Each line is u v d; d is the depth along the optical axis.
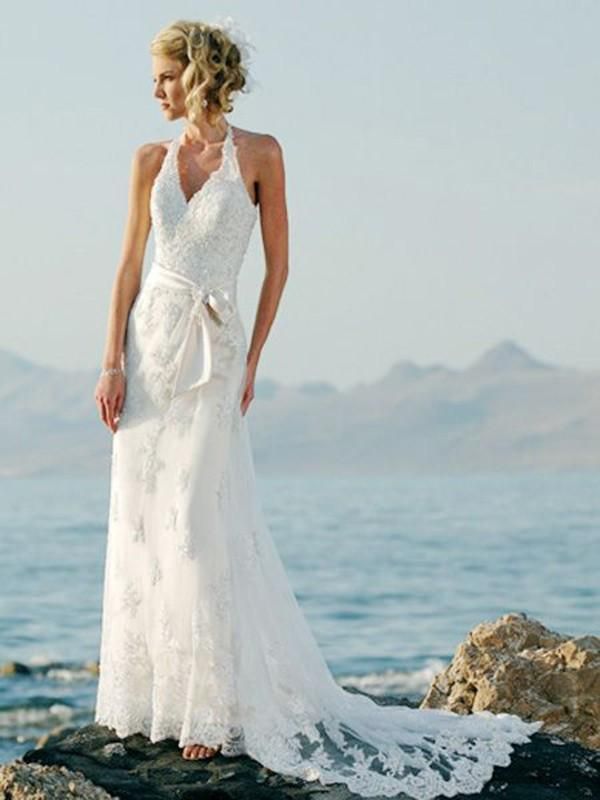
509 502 127.88
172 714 7.94
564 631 40.41
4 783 7.50
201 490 7.84
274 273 8.20
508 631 9.79
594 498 137.38
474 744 8.16
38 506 134.38
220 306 7.91
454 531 80.88
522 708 9.10
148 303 8.00
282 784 7.54
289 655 8.06
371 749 7.93
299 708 8.00
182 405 7.91
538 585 51.88
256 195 8.14
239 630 7.88
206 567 7.81
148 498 7.95
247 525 8.01
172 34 7.86
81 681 27.98
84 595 48.88
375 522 90.50
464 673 9.46
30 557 64.94
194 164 7.98
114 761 7.82
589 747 8.95
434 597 47.91
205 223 7.88
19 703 25.45
